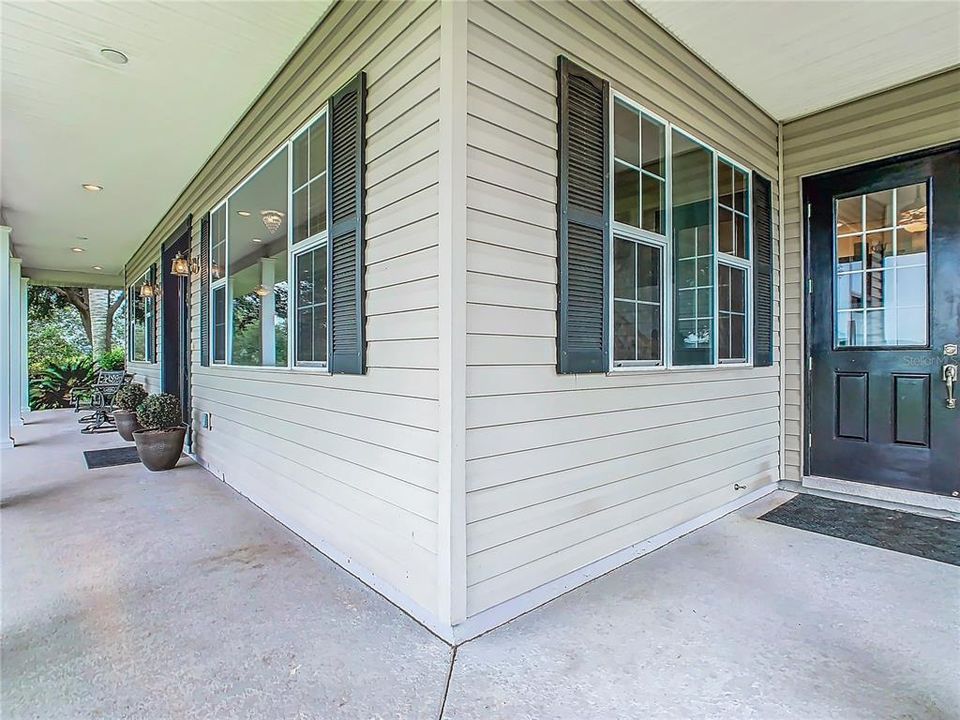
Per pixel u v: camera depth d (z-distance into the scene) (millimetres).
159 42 3105
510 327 2273
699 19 2912
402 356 2357
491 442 2211
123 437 7031
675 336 3199
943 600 2371
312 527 3195
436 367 2137
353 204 2699
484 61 2170
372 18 2561
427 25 2195
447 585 2090
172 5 2764
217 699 1755
